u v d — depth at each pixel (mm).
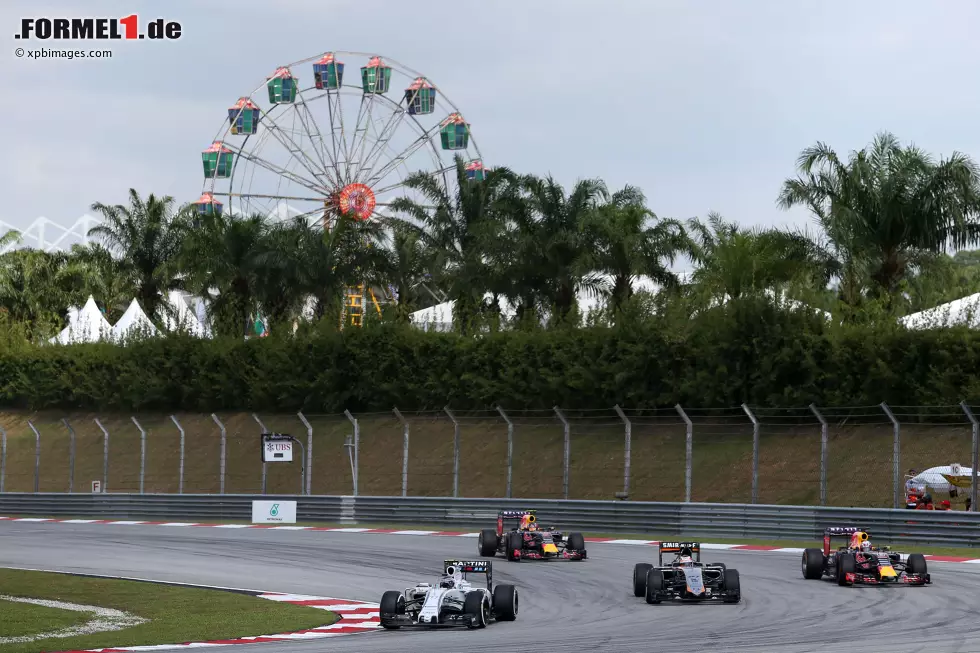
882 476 75062
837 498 74438
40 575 55219
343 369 111750
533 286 119500
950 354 80688
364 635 37125
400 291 139125
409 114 161625
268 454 87375
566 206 118000
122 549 66875
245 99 157750
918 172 91812
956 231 90938
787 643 33750
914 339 82250
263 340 118625
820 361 86188
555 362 99812
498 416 102188
